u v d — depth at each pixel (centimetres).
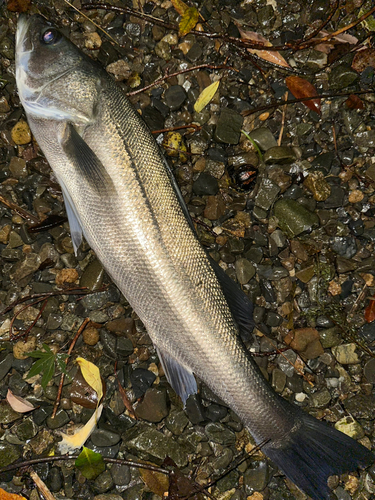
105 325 78
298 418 73
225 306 70
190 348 70
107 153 70
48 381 73
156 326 71
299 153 83
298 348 79
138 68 81
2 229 78
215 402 77
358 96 83
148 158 70
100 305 78
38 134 74
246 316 74
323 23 82
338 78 83
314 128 83
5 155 79
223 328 70
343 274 82
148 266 70
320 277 81
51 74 72
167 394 77
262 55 83
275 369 79
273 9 84
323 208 82
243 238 81
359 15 84
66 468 76
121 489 76
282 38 84
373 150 83
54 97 72
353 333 81
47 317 77
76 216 74
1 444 75
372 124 83
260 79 83
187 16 80
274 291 81
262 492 77
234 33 83
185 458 77
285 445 72
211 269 71
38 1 80
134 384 77
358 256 82
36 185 79
